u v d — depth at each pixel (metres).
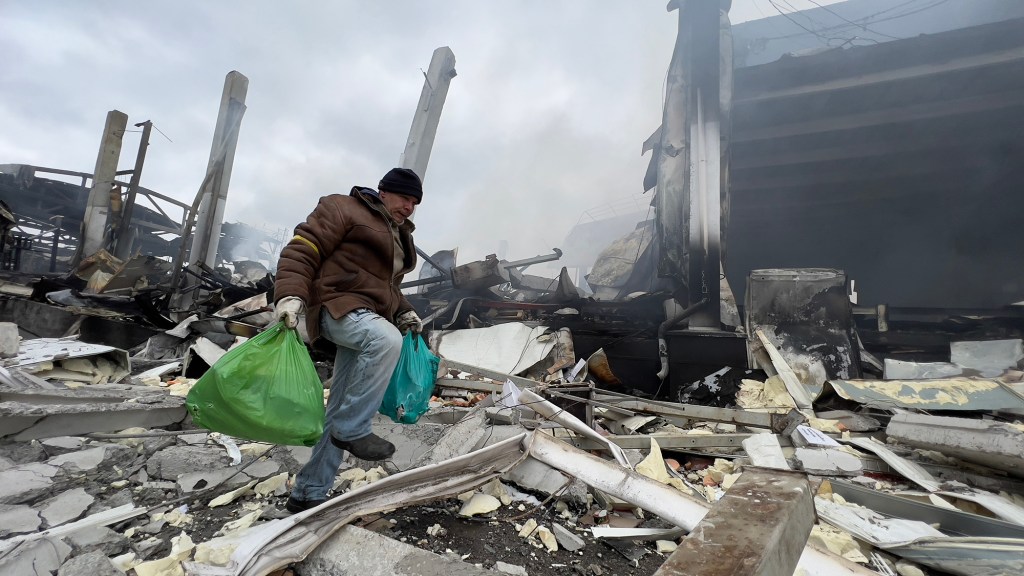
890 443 3.45
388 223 1.93
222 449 2.57
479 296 9.63
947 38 8.57
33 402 2.74
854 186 12.59
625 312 8.09
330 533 1.50
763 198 13.48
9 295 8.27
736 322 6.68
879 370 5.69
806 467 2.99
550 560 1.77
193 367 4.98
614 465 2.22
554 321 8.02
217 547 1.57
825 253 15.36
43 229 18.58
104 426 2.67
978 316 6.96
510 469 2.33
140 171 14.35
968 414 3.77
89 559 1.49
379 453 1.71
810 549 1.54
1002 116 9.62
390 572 1.36
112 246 13.93
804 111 10.37
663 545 1.90
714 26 7.46
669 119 7.72
